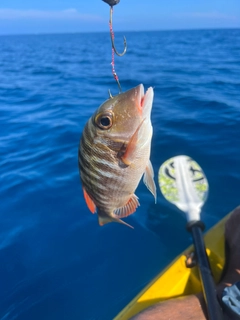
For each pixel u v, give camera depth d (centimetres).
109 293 61
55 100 196
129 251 69
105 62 401
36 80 280
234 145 110
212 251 56
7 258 70
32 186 94
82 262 68
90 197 32
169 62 366
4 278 65
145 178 33
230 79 235
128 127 29
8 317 58
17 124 150
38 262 69
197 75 262
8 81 279
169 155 105
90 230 76
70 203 86
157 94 193
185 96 183
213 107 156
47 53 593
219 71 278
